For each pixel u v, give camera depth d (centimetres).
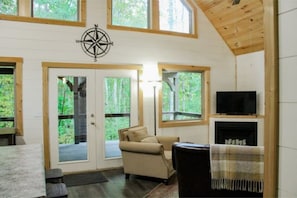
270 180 96
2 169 191
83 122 495
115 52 517
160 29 570
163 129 568
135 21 550
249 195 253
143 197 359
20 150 262
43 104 461
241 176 249
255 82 605
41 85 461
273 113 95
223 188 257
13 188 151
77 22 484
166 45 568
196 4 607
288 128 91
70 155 485
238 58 648
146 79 545
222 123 597
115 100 520
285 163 92
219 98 613
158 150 399
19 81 446
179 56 584
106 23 508
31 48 454
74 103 488
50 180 254
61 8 486
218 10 581
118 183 419
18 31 446
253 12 527
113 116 519
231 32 610
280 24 93
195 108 629
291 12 89
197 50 607
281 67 93
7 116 462
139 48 539
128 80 532
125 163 442
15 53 443
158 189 388
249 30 571
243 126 583
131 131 447
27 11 452
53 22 468
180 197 289
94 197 361
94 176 458
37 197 139
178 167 282
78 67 485
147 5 564
